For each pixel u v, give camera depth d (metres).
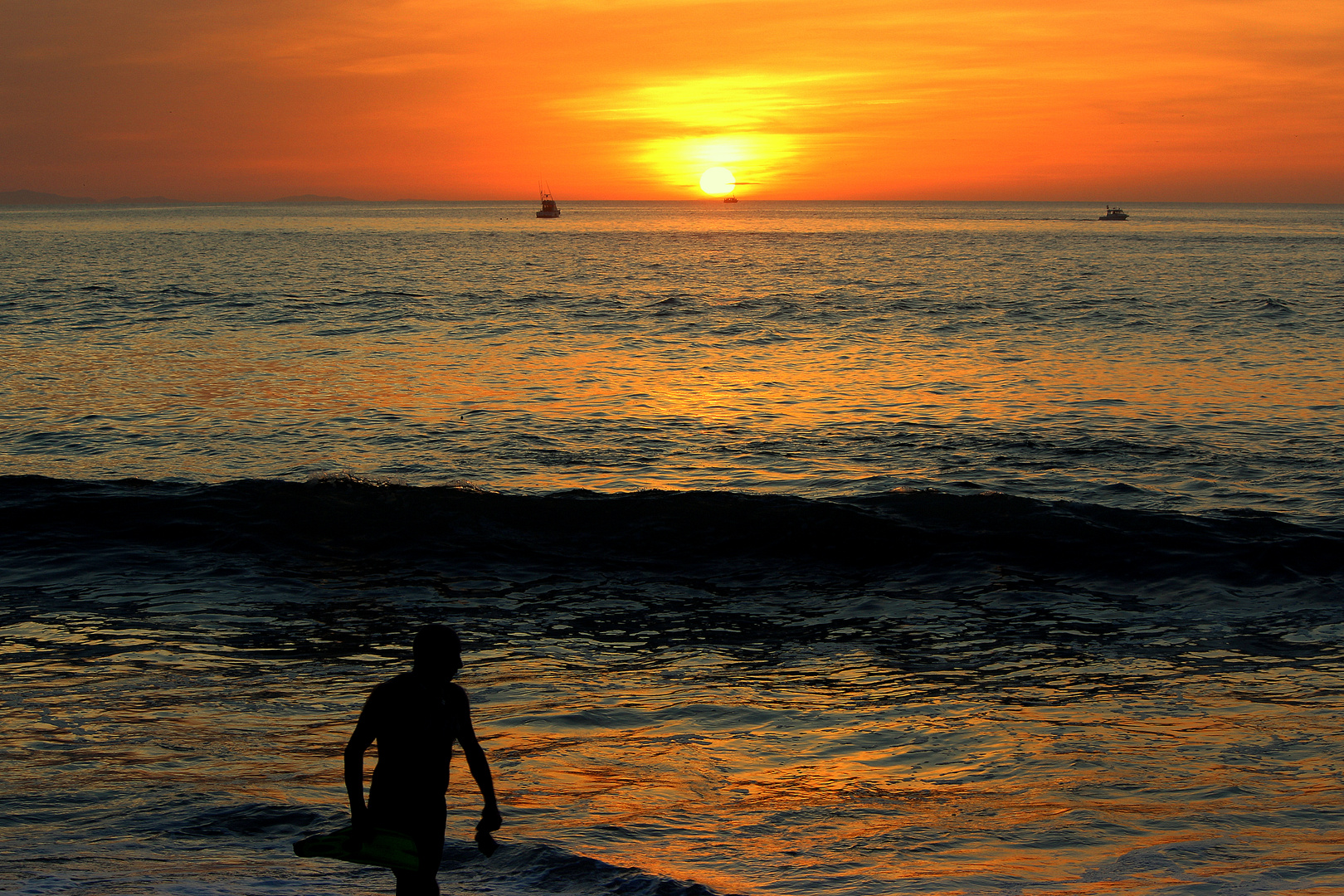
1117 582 18.52
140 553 19.66
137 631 15.95
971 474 27.55
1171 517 20.59
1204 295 83.56
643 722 12.43
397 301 79.00
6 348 51.72
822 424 34.25
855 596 18.23
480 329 61.84
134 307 72.94
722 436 32.47
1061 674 14.46
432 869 6.13
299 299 80.56
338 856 5.87
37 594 17.64
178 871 7.62
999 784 10.29
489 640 16.06
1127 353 50.78
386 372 45.22
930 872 7.85
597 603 17.91
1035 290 89.75
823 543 20.28
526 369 46.16
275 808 9.20
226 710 12.62
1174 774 10.55
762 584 18.86
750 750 11.41
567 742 11.66
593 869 7.43
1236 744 11.52
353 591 18.22
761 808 9.60
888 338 57.81
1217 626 16.48
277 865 7.86
